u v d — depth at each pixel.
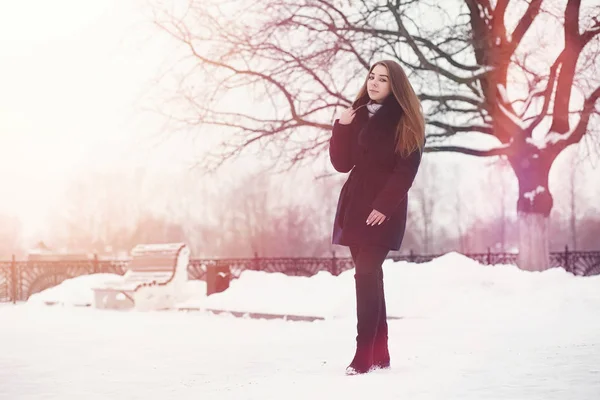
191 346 6.39
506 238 60.75
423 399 2.92
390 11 15.34
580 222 58.34
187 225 61.47
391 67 4.10
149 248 13.09
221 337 7.37
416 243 60.97
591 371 3.58
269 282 11.44
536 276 10.39
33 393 3.81
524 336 6.16
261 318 10.16
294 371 4.24
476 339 6.04
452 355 4.62
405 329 7.53
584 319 8.08
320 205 60.31
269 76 15.79
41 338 7.51
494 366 3.89
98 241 57.66
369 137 4.04
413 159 3.95
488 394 2.99
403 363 4.32
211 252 61.41
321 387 3.38
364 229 3.97
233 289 11.59
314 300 10.18
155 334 7.86
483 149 15.25
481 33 14.84
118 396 3.58
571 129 15.98
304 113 16.02
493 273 10.52
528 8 14.73
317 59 15.57
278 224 61.09
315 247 60.09
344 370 4.14
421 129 4.00
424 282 10.10
